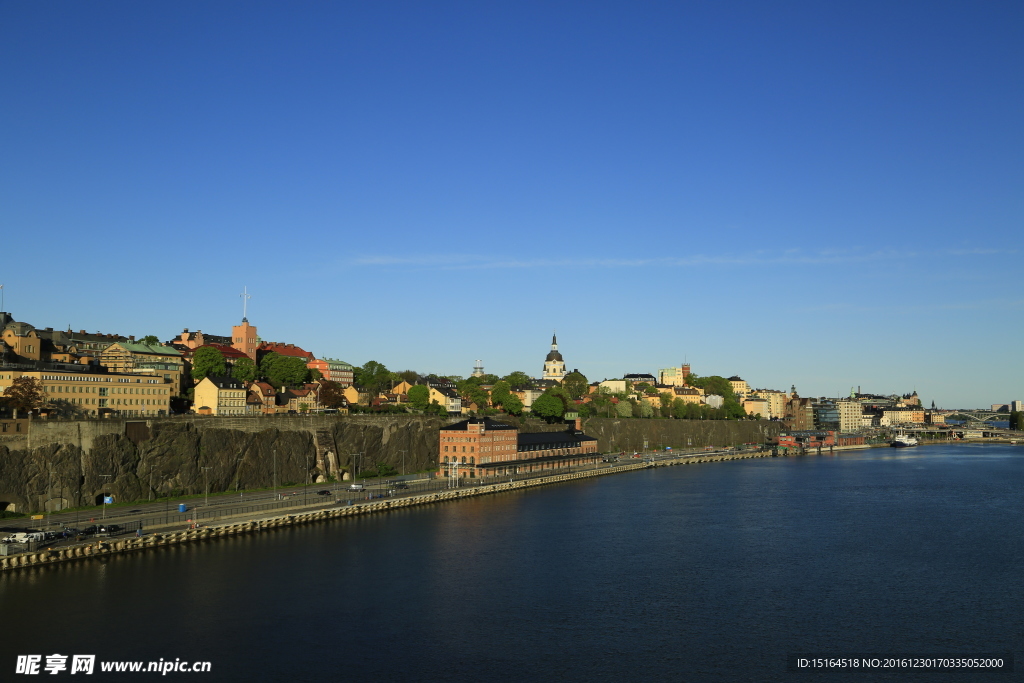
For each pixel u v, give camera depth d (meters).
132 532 163.75
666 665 105.38
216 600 127.56
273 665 103.44
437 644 111.06
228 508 194.75
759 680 101.38
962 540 179.12
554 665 104.88
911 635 117.06
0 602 124.25
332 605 126.31
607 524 197.00
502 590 135.88
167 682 98.38
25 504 181.38
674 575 146.88
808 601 132.12
